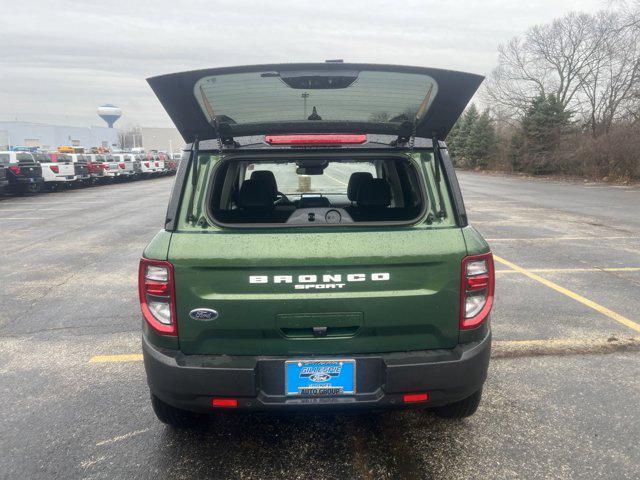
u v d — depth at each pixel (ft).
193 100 7.97
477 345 8.16
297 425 10.26
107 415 10.75
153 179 126.31
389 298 7.80
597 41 130.21
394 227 7.92
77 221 43.60
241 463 9.02
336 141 8.27
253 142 8.30
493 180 104.22
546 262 24.97
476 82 7.80
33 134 350.43
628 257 26.16
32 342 15.14
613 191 72.54
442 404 8.18
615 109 110.42
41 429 10.19
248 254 7.63
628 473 8.58
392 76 7.89
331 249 7.69
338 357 7.90
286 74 7.79
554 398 11.22
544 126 115.85
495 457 9.09
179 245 7.72
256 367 7.77
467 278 7.97
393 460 9.07
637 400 11.11
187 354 7.96
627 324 15.99
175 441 9.73
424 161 8.37
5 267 25.39
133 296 20.01
